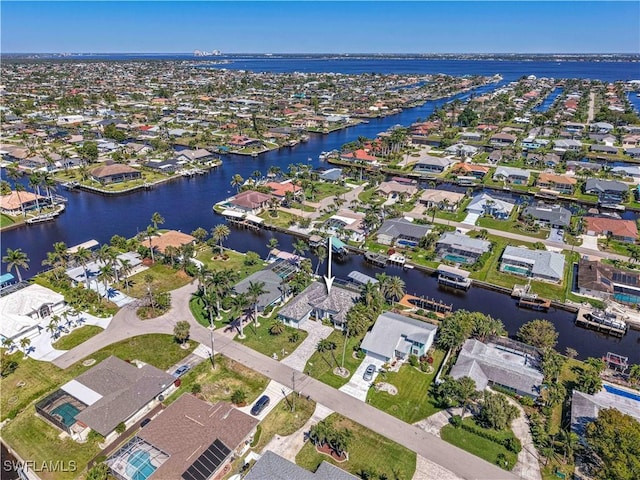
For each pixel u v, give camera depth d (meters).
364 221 145.12
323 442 66.25
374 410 73.31
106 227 151.25
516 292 109.62
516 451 65.44
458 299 109.75
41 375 80.12
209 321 96.44
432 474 62.19
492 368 79.50
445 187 192.88
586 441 65.06
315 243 135.75
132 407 70.00
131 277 114.00
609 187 176.12
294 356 86.06
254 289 92.06
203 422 66.50
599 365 81.00
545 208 154.12
